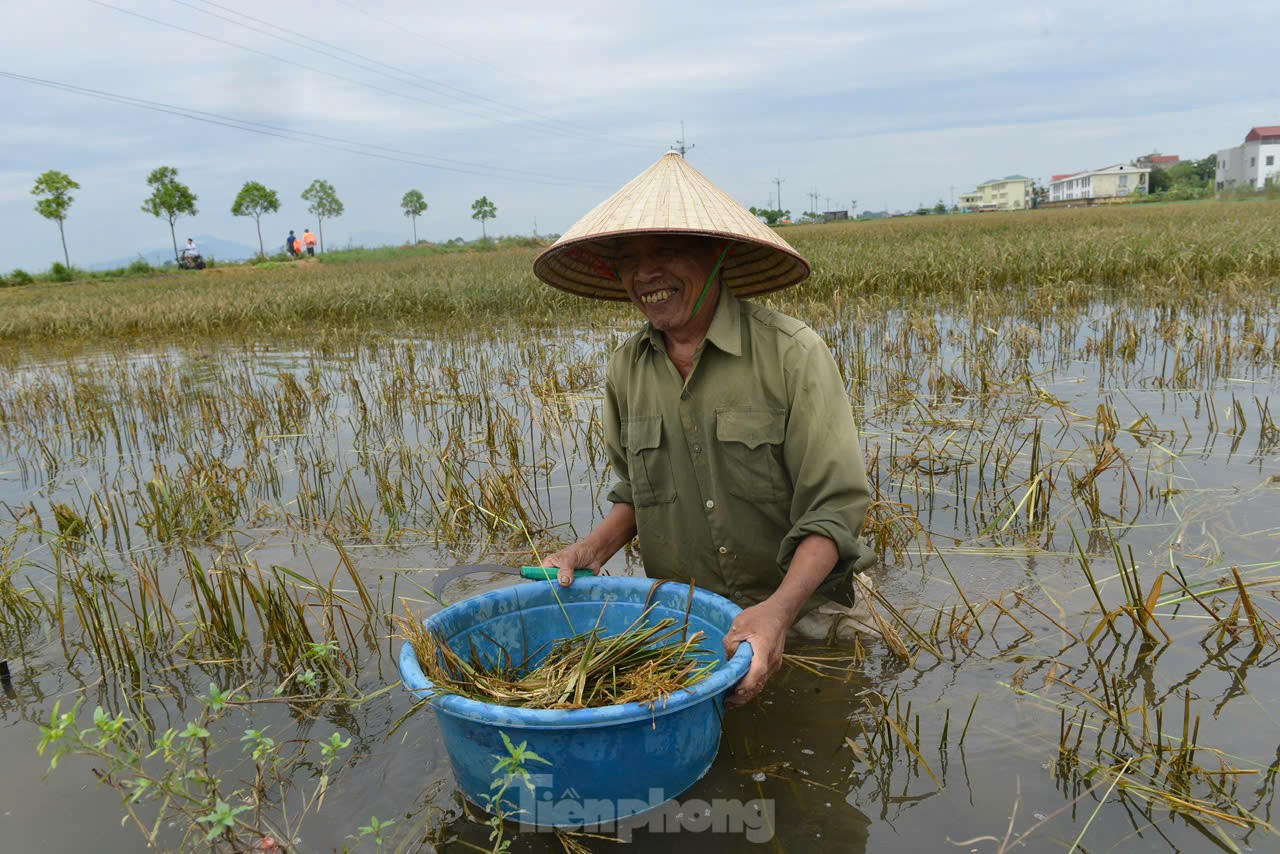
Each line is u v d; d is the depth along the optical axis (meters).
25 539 4.18
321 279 22.23
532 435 5.38
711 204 2.23
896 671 2.59
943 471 4.43
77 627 3.19
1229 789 1.95
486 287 14.23
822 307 9.42
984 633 2.79
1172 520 3.55
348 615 3.16
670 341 2.42
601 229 2.19
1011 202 124.56
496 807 1.88
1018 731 2.24
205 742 2.36
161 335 13.21
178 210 51.75
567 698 2.08
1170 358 6.76
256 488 4.90
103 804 2.12
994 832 1.88
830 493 2.22
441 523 4.08
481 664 2.39
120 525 4.39
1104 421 4.79
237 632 3.07
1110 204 86.31
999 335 7.68
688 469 2.44
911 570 3.30
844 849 1.85
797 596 2.11
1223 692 2.35
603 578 2.54
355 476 5.06
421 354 9.45
